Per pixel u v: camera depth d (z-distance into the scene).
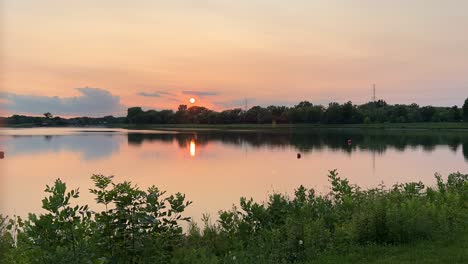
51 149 60.53
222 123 181.88
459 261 7.95
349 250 8.84
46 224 6.46
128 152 53.75
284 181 26.78
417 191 12.98
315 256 8.56
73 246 6.32
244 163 38.97
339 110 145.25
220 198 20.38
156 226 7.45
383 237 9.31
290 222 9.32
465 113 123.81
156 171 33.06
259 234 9.80
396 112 139.50
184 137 94.75
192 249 7.90
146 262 7.01
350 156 46.00
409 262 7.97
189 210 17.11
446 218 10.32
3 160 44.62
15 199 20.91
